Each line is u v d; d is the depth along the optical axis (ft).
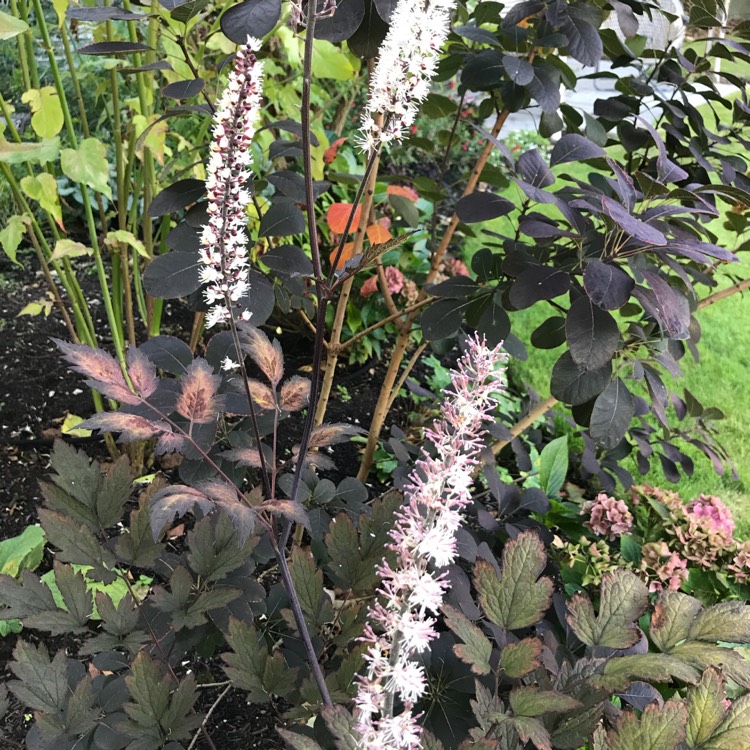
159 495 3.29
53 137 6.20
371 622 4.42
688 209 4.99
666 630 4.02
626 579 4.15
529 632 6.66
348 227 3.87
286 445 9.11
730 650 3.83
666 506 7.98
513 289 5.19
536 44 6.32
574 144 5.64
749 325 14.58
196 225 5.48
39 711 3.97
